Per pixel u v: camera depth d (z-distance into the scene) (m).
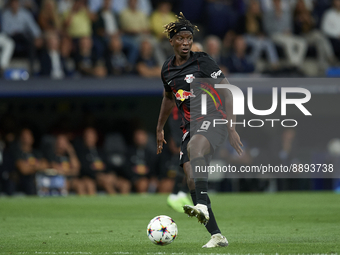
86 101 54.72
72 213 29.52
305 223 24.02
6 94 50.06
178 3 61.62
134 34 56.19
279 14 61.06
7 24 54.31
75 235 19.61
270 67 57.81
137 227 22.61
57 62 51.81
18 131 48.25
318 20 64.12
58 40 52.66
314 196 43.06
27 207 33.41
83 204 35.66
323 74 60.09
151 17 58.25
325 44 61.19
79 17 55.06
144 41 53.78
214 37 59.16
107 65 52.66
